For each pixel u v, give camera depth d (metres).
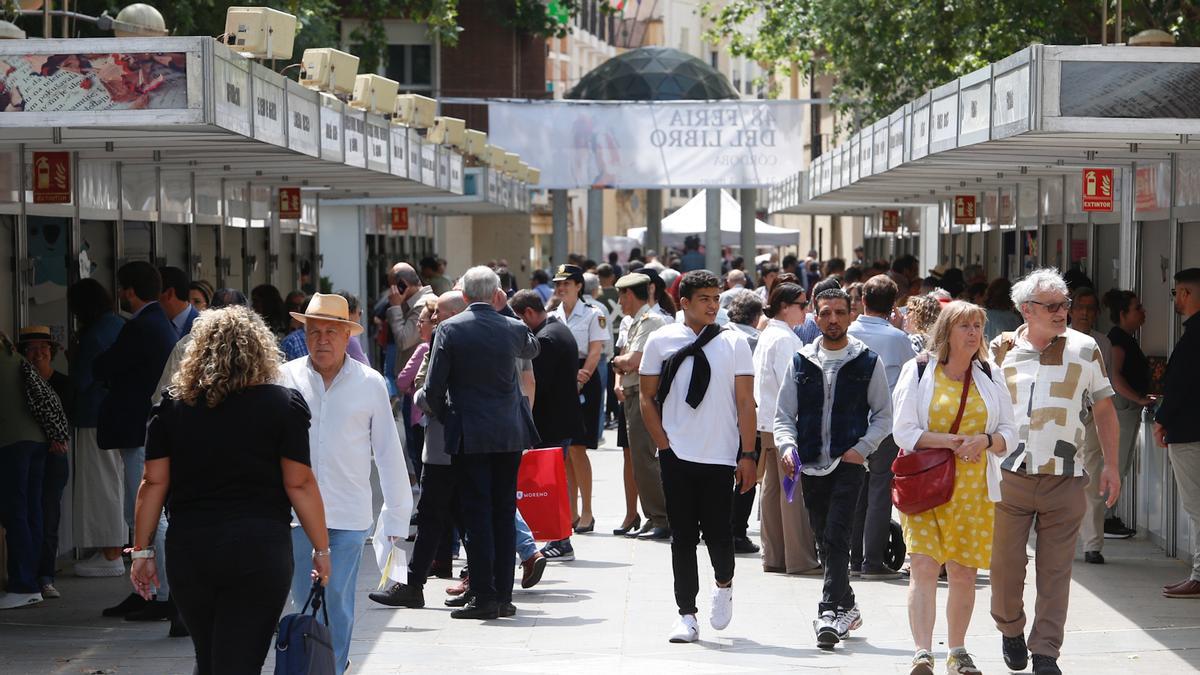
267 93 25.61
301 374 17.55
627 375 30.16
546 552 28.05
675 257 103.00
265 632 14.53
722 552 21.23
